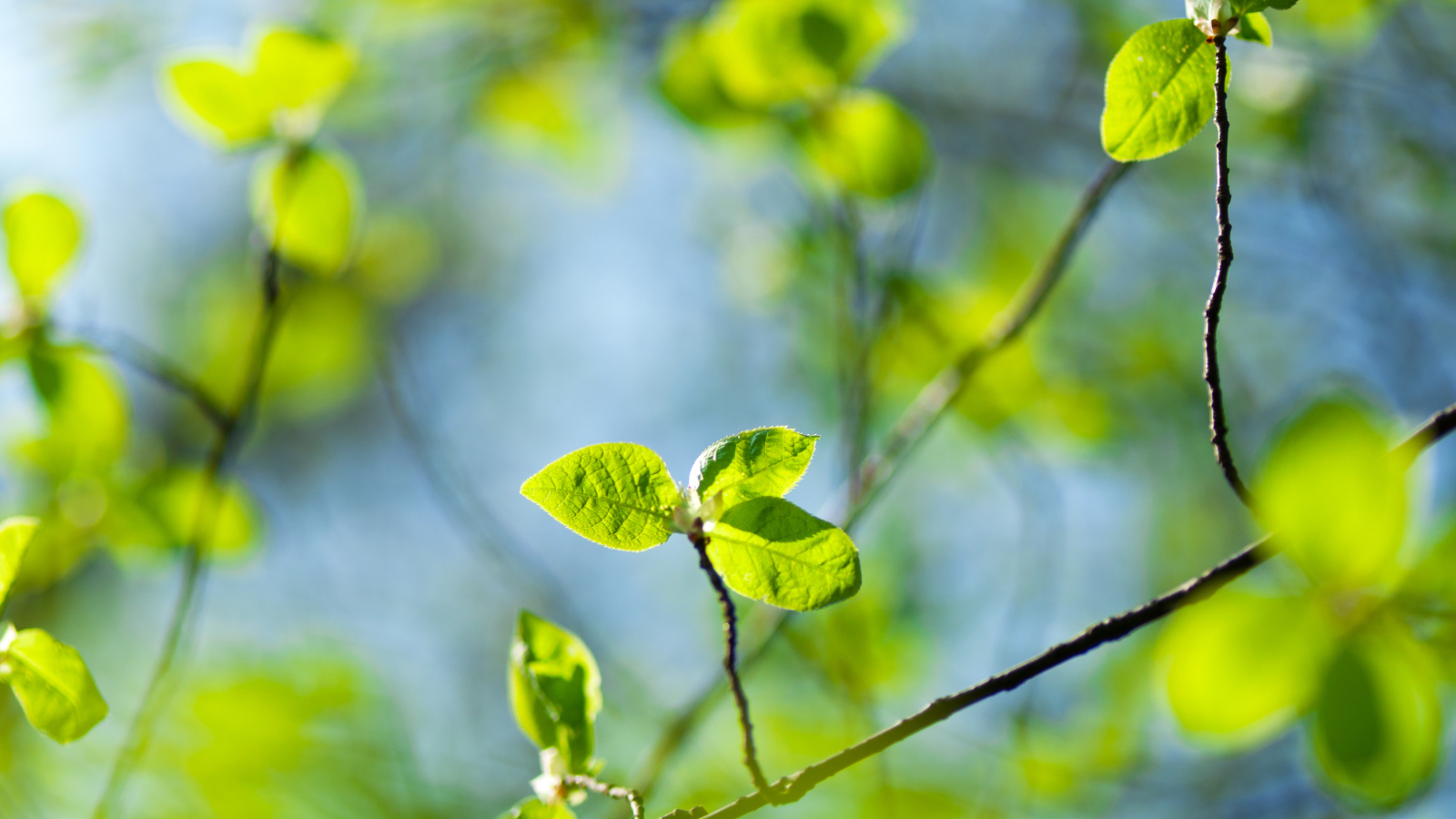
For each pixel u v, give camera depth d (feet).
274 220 3.66
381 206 7.51
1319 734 2.98
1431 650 2.97
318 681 4.99
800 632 4.61
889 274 4.28
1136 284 7.39
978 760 4.86
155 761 4.53
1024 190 7.45
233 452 3.94
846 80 3.68
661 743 3.91
